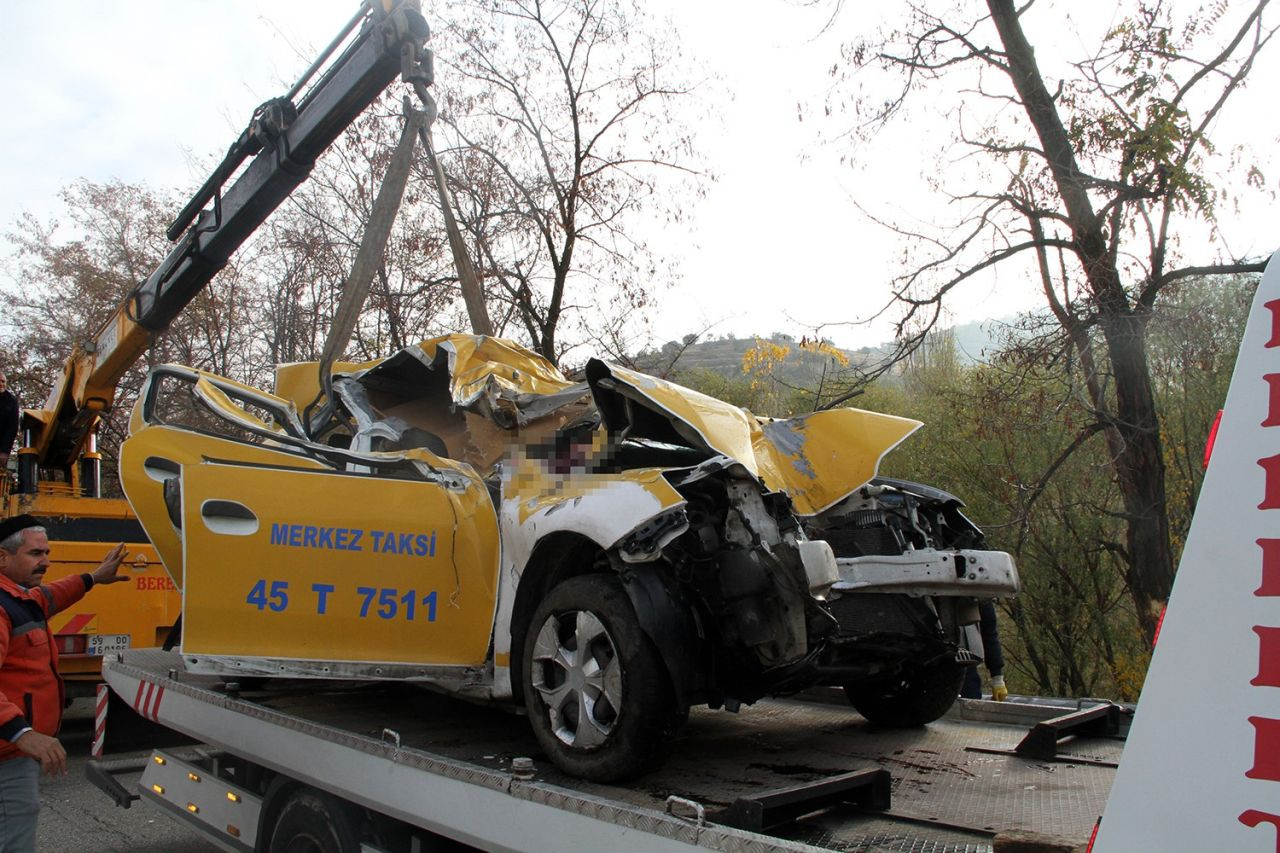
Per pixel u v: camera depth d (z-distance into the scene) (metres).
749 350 12.95
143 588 8.83
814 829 3.05
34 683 4.30
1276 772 1.52
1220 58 9.46
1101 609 11.45
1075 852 2.54
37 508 8.87
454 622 4.14
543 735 3.83
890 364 11.17
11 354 24.33
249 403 5.34
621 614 3.59
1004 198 10.46
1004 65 10.88
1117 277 9.89
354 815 3.94
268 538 3.91
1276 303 1.68
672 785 3.59
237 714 4.59
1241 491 1.64
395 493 4.20
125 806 5.86
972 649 4.67
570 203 14.70
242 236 7.19
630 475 3.90
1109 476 11.11
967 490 12.06
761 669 3.76
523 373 5.14
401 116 14.29
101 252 25.25
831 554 3.59
